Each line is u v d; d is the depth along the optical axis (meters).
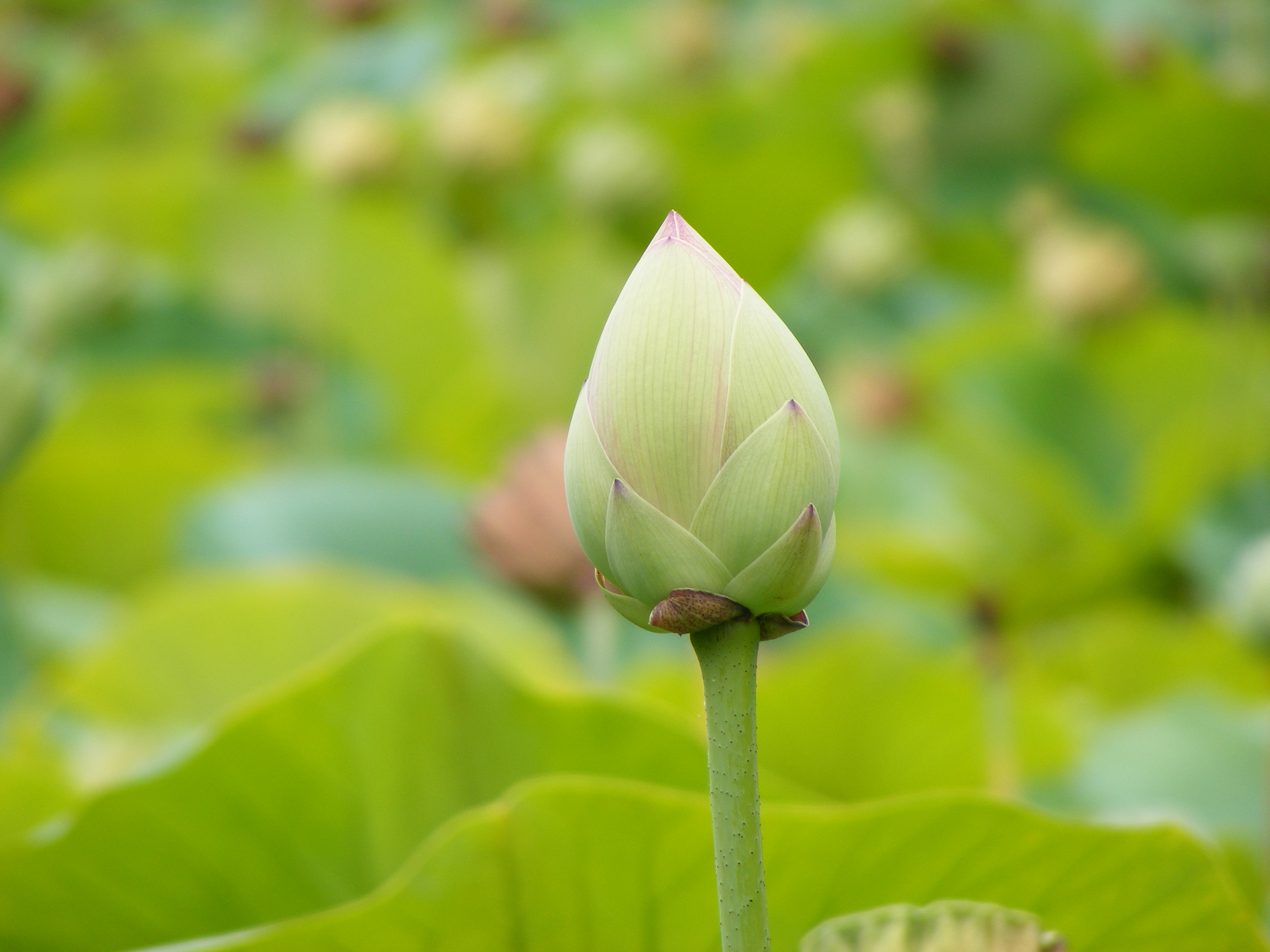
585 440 1.14
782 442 1.12
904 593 2.98
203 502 2.96
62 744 1.96
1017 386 4.00
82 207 3.81
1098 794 2.05
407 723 1.36
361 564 2.84
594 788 1.22
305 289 3.78
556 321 3.75
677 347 1.13
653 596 1.13
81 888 1.35
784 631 1.14
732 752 1.13
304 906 1.37
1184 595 3.28
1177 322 3.88
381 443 3.80
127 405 3.76
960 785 1.99
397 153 3.90
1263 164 3.98
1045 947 1.16
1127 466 3.91
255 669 2.01
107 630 2.44
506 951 1.26
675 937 1.26
